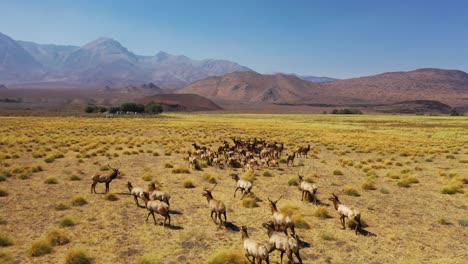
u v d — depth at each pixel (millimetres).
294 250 11945
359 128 96875
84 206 18719
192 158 30359
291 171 31375
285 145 53000
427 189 24531
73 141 48688
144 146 46844
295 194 22516
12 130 63531
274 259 12805
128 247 13570
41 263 11977
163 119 144875
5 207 18188
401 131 86062
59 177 25938
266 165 34250
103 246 13594
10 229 15156
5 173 25484
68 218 15812
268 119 171375
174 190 22938
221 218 17250
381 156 42594
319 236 15055
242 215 17797
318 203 20359
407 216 18250
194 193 22203
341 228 16109
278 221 14523
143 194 17859
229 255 12148
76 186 23234
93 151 38344
